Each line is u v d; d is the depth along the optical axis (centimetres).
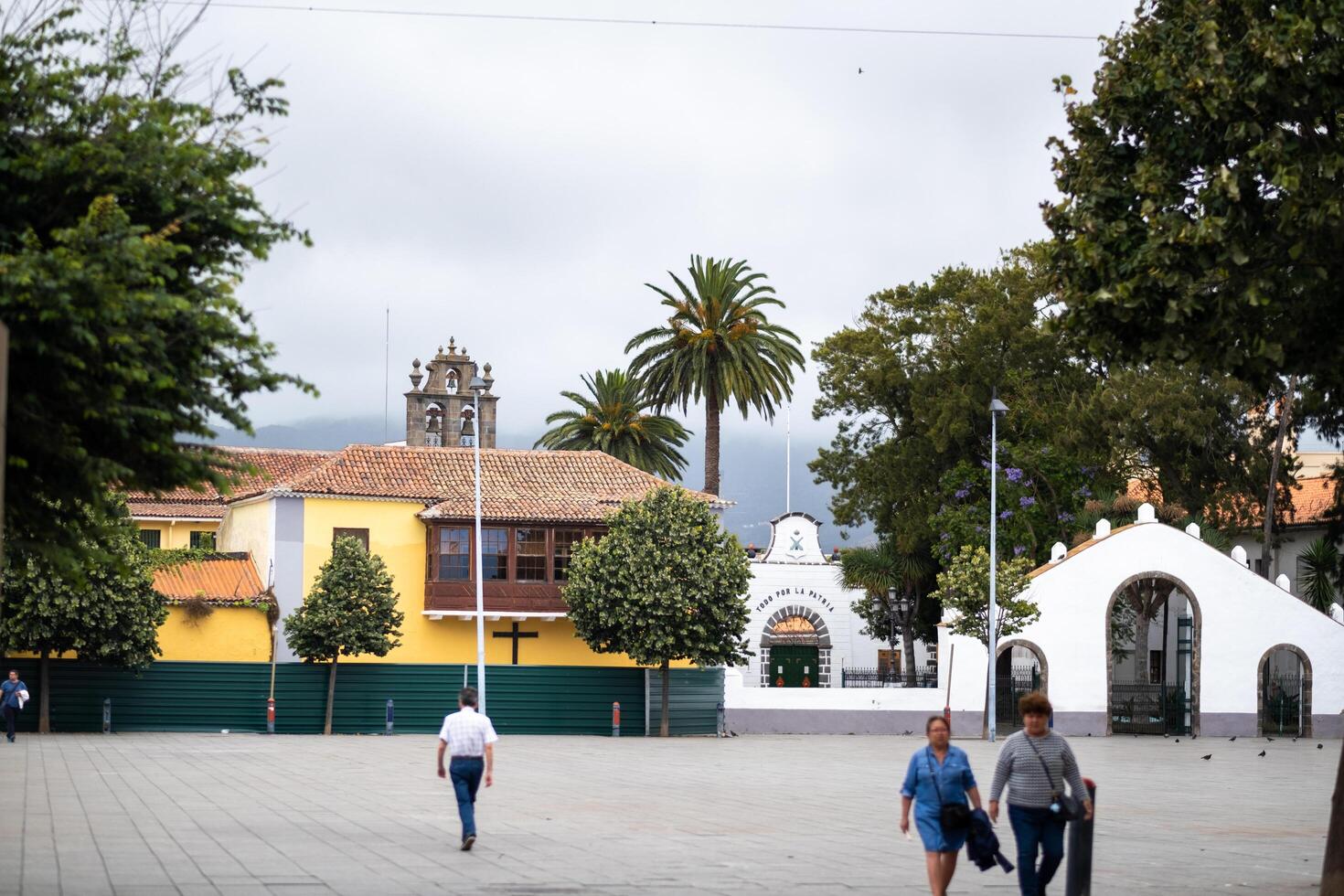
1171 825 2289
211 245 1268
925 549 6412
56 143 1190
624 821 2209
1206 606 5338
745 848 1888
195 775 2978
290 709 4744
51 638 4328
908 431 6562
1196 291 1499
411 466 5469
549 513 5247
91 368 1119
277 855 1748
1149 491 6288
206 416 1254
